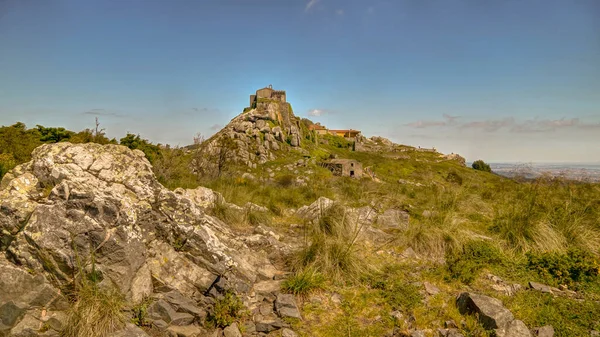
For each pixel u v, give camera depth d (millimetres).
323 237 7488
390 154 130375
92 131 19797
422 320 5273
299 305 5645
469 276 6465
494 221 9836
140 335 4266
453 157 144875
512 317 5023
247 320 5188
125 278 4836
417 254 7820
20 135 20125
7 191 5152
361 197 13422
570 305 5547
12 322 3990
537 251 7680
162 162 19453
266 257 7379
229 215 9438
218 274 5801
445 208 11242
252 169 59531
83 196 4922
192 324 4969
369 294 5996
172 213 6105
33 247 4570
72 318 4246
